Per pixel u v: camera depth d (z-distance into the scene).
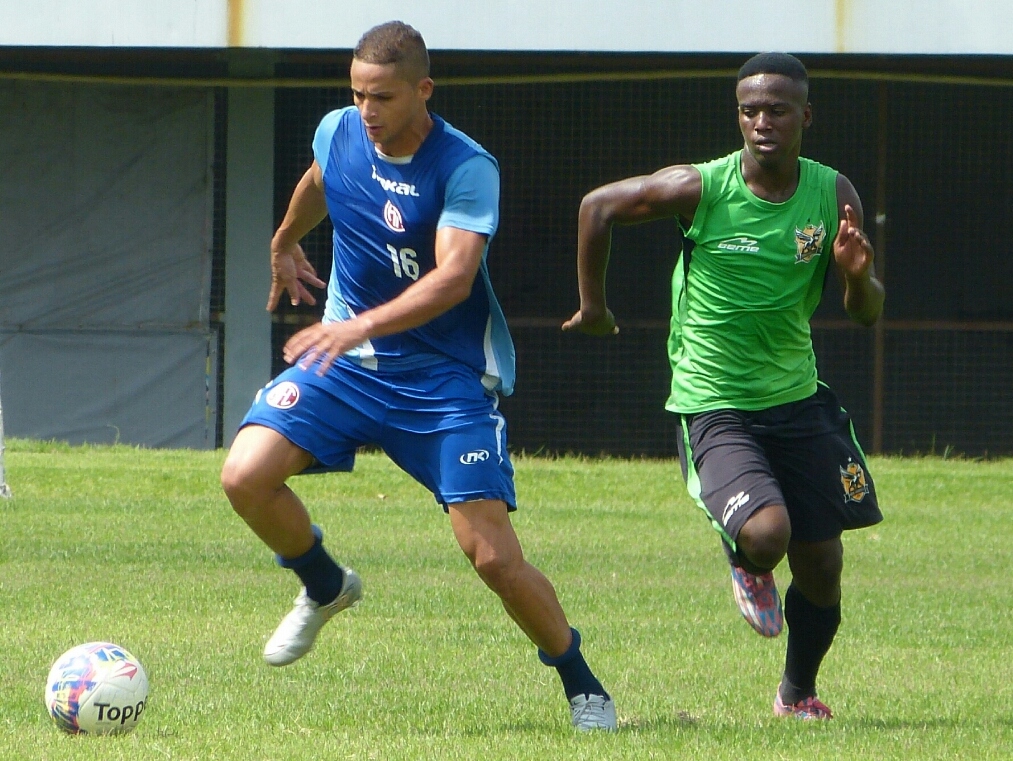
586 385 63.31
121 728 16.25
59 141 62.34
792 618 19.19
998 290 63.22
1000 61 57.81
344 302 17.34
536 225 62.81
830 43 55.38
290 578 30.41
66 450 56.84
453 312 16.80
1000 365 63.03
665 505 47.38
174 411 62.66
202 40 55.97
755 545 17.47
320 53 58.16
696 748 15.89
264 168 62.25
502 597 16.89
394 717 17.77
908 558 36.72
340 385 16.67
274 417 16.58
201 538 36.31
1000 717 18.72
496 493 16.59
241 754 15.11
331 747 15.54
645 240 63.47
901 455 62.44
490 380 17.14
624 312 63.56
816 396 19.23
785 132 18.08
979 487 50.72
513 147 62.53
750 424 18.84
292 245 18.86
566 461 58.56
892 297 63.12
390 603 27.75
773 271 18.53
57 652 21.78
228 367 62.66
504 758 15.02
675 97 62.22
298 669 21.16
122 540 35.50
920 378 62.97
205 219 62.56
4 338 62.31
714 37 55.59
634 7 55.62
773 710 19.27
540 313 63.16
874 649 24.34
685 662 22.67
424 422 16.66
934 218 62.91
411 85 15.83
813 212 18.56
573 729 17.05
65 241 62.56
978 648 24.59
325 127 17.06
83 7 55.88
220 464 52.47
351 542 36.78
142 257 62.75
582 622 26.38
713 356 18.91
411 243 16.50
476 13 55.75
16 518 38.84
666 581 31.84
